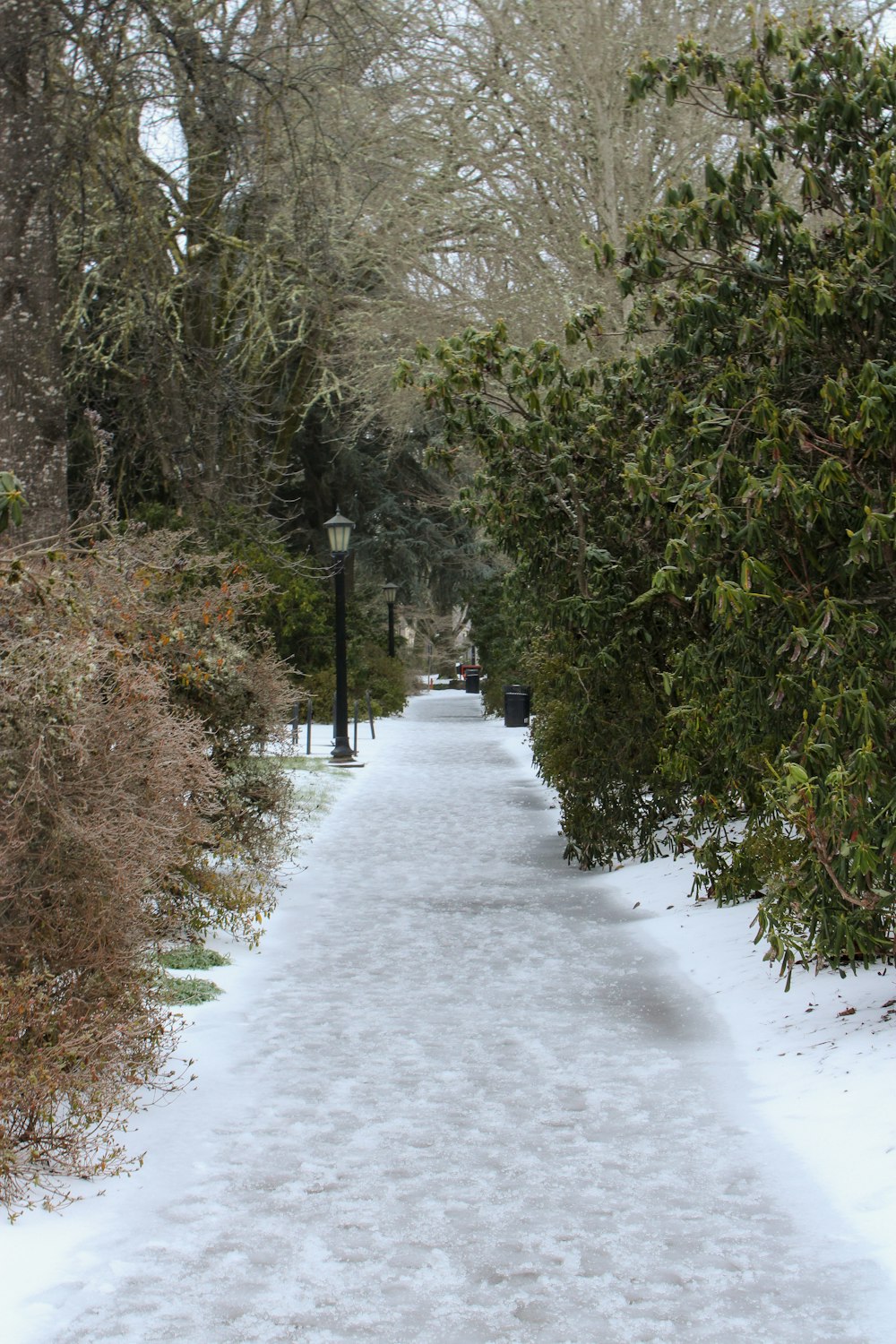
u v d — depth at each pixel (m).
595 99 19.81
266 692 10.09
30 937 5.65
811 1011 7.01
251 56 15.56
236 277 24.45
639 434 10.02
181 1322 3.93
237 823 10.17
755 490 6.62
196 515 20.52
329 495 39.44
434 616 53.06
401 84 21.53
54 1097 5.10
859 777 5.64
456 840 14.64
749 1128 5.51
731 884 8.56
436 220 22.81
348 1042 6.91
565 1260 4.32
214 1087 6.17
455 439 10.50
